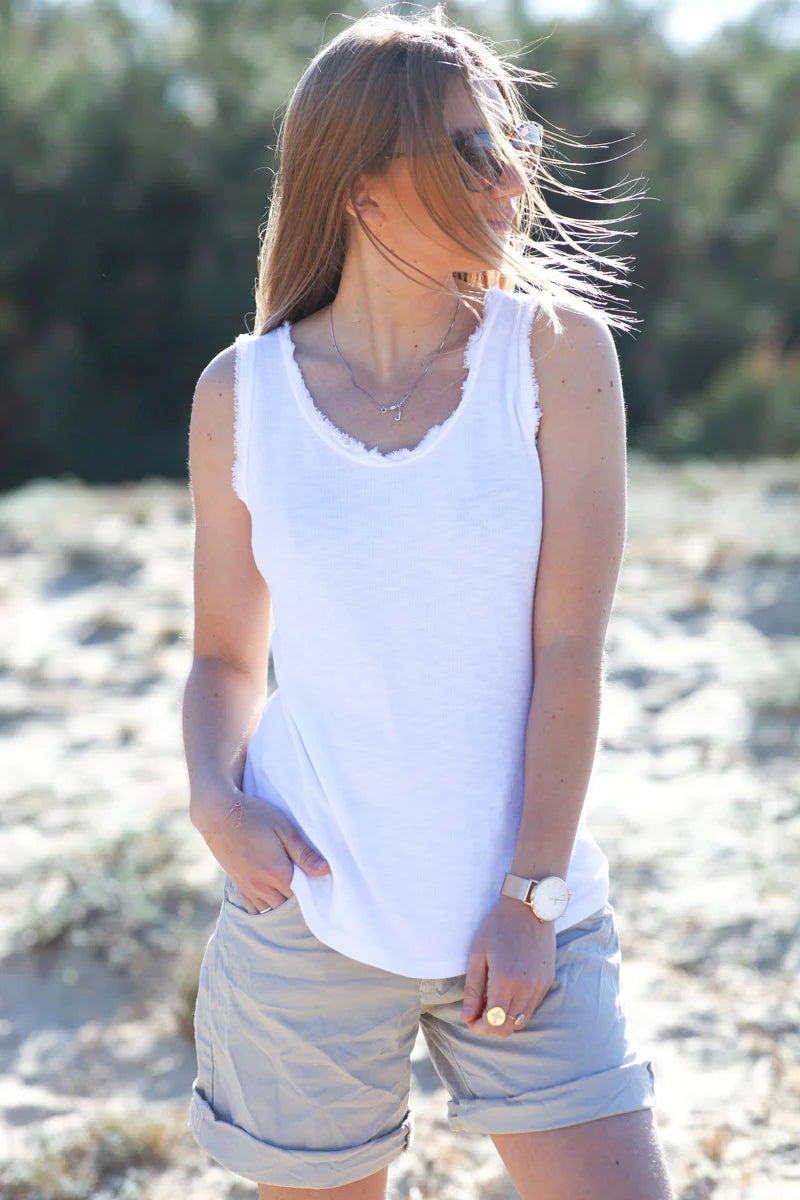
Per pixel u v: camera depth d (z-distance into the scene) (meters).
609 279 1.69
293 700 1.62
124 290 21.09
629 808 4.41
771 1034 3.04
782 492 9.08
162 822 4.60
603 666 1.58
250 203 21.19
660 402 20.83
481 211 1.56
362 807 1.55
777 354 21.33
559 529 1.57
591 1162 1.46
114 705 6.04
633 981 3.32
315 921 1.56
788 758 4.71
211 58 21.48
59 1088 3.24
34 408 21.25
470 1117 1.55
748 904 3.66
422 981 1.57
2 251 20.80
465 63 1.56
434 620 1.54
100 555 8.53
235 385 1.69
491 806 1.55
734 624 6.36
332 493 1.58
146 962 3.74
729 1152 2.59
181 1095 3.14
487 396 1.58
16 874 4.32
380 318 1.64
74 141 20.91
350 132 1.57
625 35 24.00
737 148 23.92
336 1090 1.59
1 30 22.08
